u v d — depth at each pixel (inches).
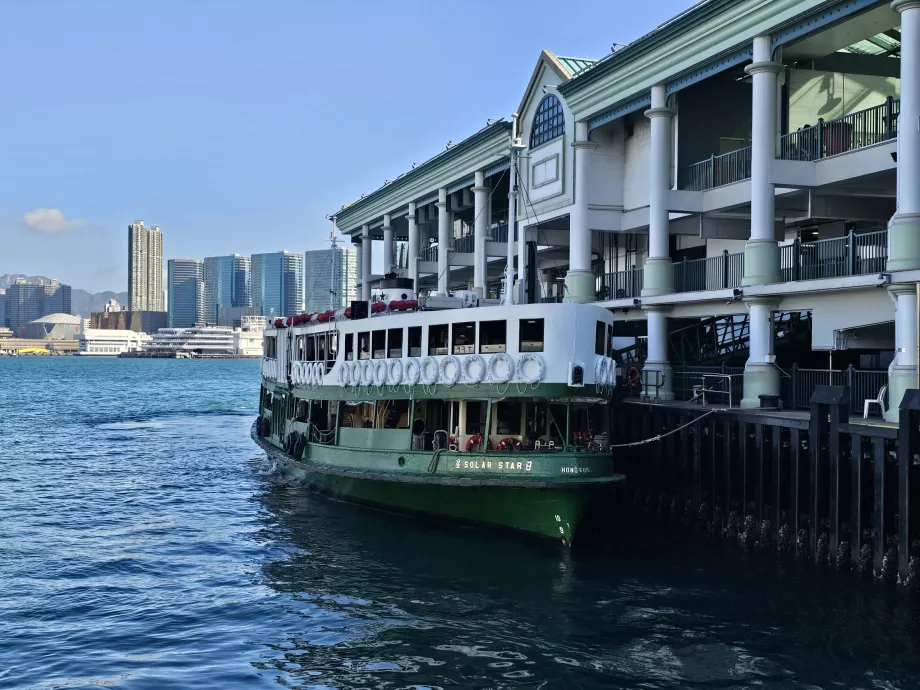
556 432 986.1
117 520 1174.3
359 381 1095.0
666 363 1363.2
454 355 984.3
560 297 1844.2
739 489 983.6
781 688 604.7
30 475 1582.2
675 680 619.8
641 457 1159.0
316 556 952.9
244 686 625.3
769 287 1129.4
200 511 1231.5
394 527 1070.4
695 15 1229.1
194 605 800.3
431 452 989.8
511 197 1080.8
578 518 919.0
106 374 7701.8
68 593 840.3
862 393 1047.0
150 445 2095.2
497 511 957.2
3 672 649.6
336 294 1818.4
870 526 817.5
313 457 1201.4
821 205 1274.6
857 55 1364.4
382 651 682.2
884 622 714.2
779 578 838.5
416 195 2363.4
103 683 629.9
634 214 1558.8
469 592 817.5
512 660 658.8
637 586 826.2
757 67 1147.3
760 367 1144.8
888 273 951.6
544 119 1702.8
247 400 4074.8
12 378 6550.2
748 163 1336.1
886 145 1075.3
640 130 1546.5
